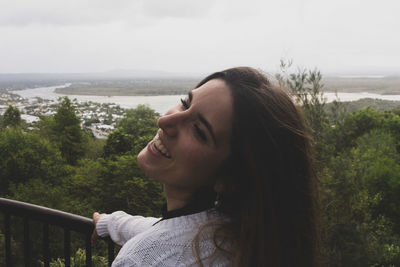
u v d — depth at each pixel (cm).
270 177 80
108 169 2342
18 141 2883
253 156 79
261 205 80
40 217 150
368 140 2102
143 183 2177
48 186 2448
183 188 88
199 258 79
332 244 522
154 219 116
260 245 80
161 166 88
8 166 2638
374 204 1079
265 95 81
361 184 617
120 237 119
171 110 89
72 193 2538
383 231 982
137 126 4691
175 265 79
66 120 4272
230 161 82
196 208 88
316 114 478
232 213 87
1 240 1355
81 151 4347
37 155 2766
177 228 84
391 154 2003
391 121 2650
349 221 536
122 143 3155
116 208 2305
